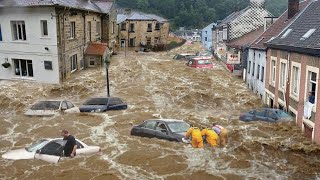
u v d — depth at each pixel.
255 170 12.55
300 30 19.66
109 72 34.75
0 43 29.81
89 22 38.09
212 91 28.73
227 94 27.80
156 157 13.45
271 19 32.84
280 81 20.55
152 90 28.78
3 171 11.93
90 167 12.45
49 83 29.25
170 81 32.16
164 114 21.72
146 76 34.00
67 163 12.60
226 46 42.06
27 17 28.25
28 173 11.80
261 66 25.33
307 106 15.73
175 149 14.20
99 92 27.97
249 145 14.94
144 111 22.39
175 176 11.88
